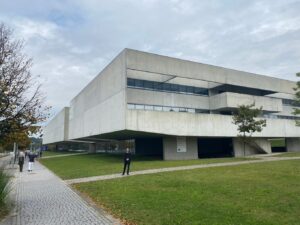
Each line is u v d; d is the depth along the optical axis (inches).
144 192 448.1
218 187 467.5
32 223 314.0
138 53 1213.7
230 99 1434.5
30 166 1001.5
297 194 396.8
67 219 326.0
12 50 398.0
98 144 2539.4
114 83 1246.9
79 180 676.7
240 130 1182.3
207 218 293.6
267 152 1598.2
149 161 1171.3
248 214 306.0
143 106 1295.5
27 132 396.2
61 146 3964.1
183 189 461.1
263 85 1683.1
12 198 465.4
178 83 1429.6
